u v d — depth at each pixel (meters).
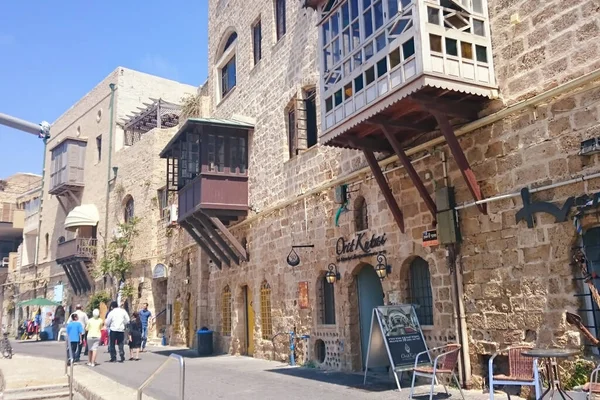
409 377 10.34
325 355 13.18
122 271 27.88
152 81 33.94
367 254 11.80
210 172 17.47
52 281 37.78
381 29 9.46
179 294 23.69
